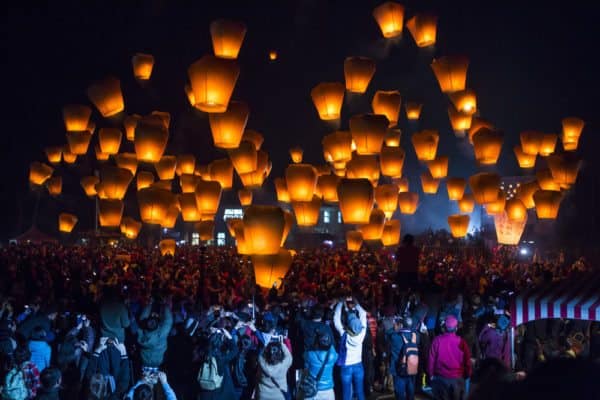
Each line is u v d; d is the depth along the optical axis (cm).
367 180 1052
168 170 1505
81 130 1405
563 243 3152
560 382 107
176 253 2548
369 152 1117
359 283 1272
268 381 654
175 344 905
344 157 1215
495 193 1413
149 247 3303
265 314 834
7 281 1391
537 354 873
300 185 1119
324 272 1502
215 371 687
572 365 110
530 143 1573
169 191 1306
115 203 1358
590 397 104
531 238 3141
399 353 775
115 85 1134
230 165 1308
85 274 1634
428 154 1503
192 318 899
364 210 1052
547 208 1458
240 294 1222
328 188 1348
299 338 820
